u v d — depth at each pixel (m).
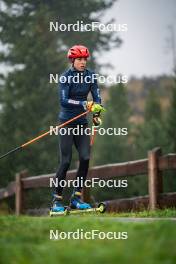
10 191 47.97
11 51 120.81
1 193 50.41
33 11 127.38
